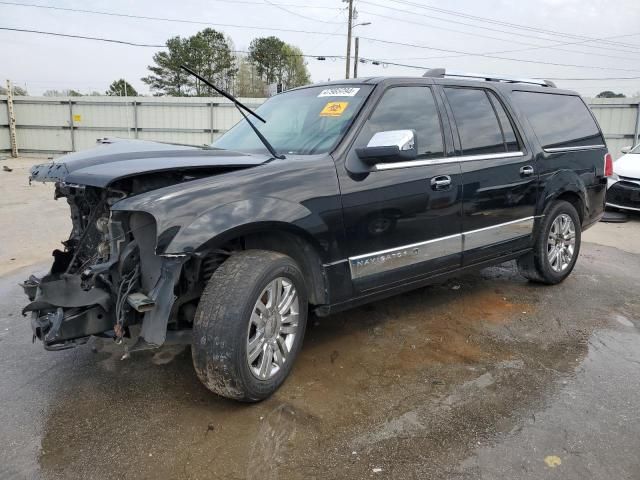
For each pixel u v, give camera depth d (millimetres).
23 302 4793
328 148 3412
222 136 4422
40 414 2932
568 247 5309
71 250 3510
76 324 2748
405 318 4398
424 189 3723
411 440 2705
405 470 2479
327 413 2943
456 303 4789
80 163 2996
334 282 3305
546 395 3160
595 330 4199
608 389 3236
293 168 3139
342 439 2709
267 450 2621
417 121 3854
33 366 3504
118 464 2514
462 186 4012
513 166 4488
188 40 57406
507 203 4465
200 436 2729
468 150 4148
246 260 2895
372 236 3461
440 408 3008
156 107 24266
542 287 5305
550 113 5145
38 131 25219
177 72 57344
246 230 2824
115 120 24641
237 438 2711
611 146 18672
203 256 2764
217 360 2738
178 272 2682
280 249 3246
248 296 2777
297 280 3133
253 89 61438
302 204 3068
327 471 2471
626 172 9352
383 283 3611
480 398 3123
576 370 3492
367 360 3605
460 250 4105
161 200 2662
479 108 4395
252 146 3820
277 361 3088
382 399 3100
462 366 3541
